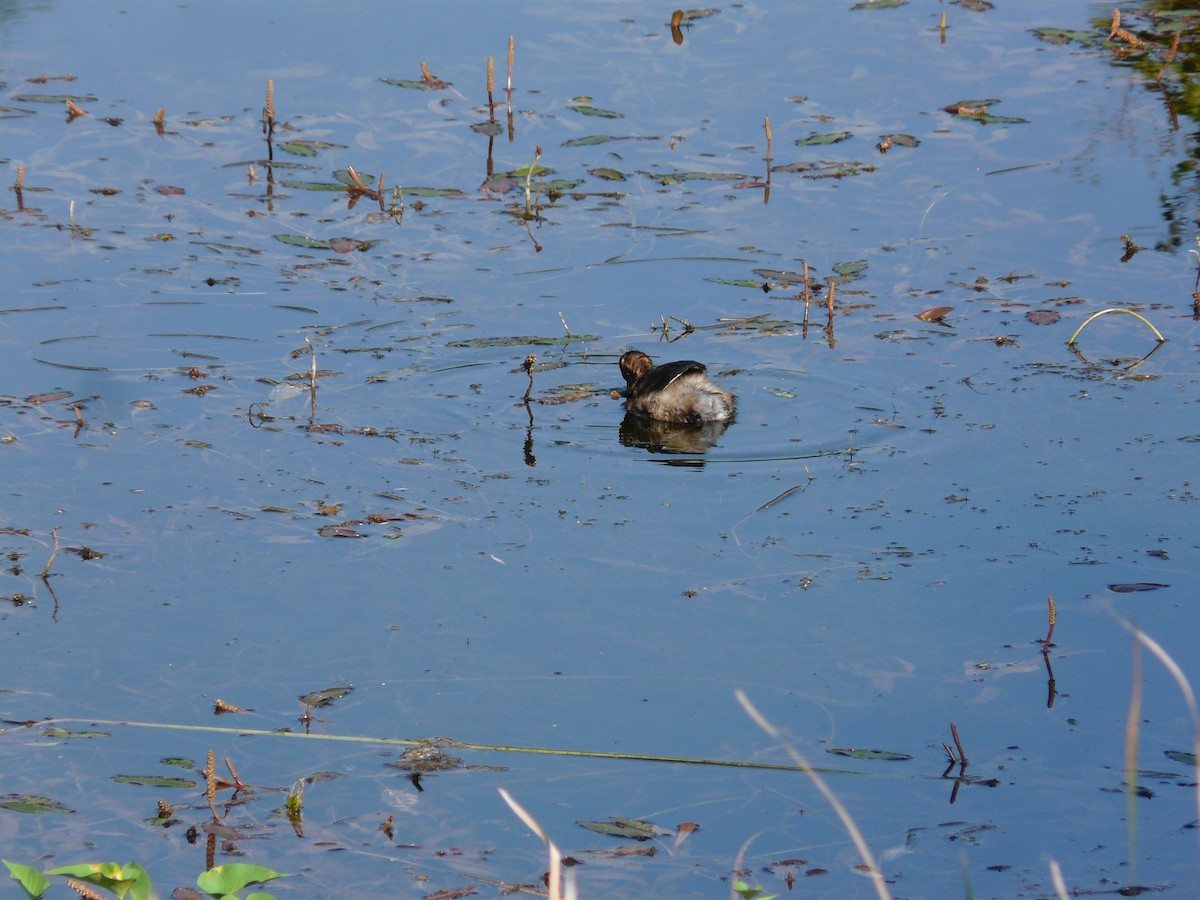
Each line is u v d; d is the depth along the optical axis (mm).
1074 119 29406
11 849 10352
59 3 37500
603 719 12117
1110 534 15117
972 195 26062
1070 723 12016
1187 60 32594
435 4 37344
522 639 13328
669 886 10031
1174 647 12984
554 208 25906
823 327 21453
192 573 14469
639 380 18953
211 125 29516
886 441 17781
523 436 18156
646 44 34438
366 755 11633
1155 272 22891
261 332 21000
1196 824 10664
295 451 17438
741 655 13062
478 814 10914
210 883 7691
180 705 12289
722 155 28156
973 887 9961
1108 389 18984
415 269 23469
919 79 31875
